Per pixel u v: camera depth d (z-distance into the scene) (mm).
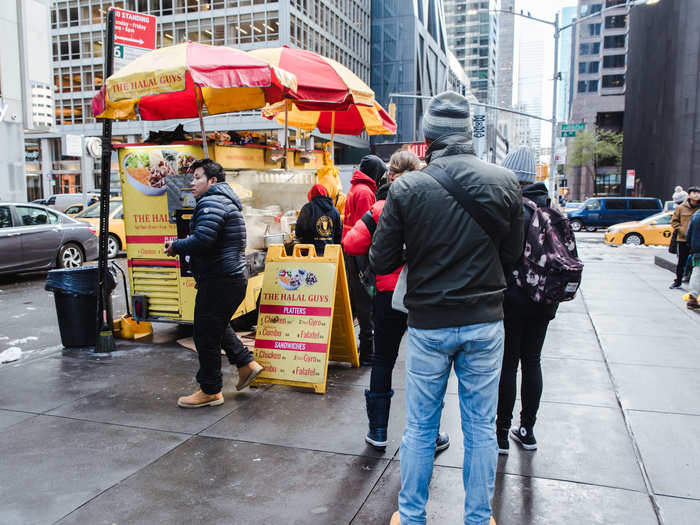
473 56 145500
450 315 2262
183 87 4719
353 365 5223
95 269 5852
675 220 9727
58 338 6703
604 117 91688
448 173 2277
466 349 2295
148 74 4836
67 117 56781
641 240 20375
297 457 3387
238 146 6324
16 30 18156
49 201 28156
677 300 8711
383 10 66312
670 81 43781
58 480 3119
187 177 5434
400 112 66250
